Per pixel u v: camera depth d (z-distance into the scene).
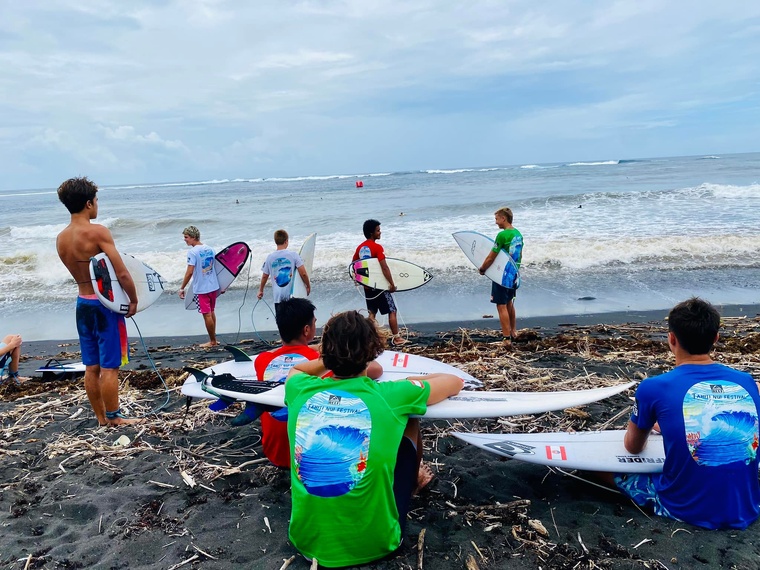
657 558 2.48
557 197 23.23
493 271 6.95
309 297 10.16
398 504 2.55
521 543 2.65
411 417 2.72
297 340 3.52
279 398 3.13
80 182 4.14
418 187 42.00
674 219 15.62
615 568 2.45
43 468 3.72
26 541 2.82
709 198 20.39
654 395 2.73
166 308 10.23
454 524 2.82
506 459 3.61
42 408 4.97
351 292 10.41
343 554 2.42
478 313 8.91
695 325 2.65
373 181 61.50
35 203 49.88
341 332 2.46
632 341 6.44
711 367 2.70
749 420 2.61
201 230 20.44
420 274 7.73
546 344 6.47
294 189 52.62
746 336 6.38
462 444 3.85
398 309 9.33
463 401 2.94
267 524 2.87
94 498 3.20
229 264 7.84
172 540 2.77
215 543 2.73
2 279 12.76
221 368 4.20
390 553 2.54
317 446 2.38
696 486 2.66
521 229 15.41
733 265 10.97
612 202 21.12
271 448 3.40
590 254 11.88
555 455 3.05
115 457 3.82
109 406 4.36
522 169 74.19
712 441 2.60
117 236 19.67
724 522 2.64
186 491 3.27
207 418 4.50
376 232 7.41
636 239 12.62
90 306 4.20
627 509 2.92
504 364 5.55
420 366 4.12
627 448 2.99
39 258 13.85
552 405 3.04
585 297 9.44
